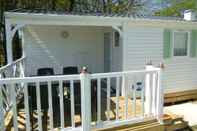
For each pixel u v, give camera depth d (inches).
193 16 330.6
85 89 139.9
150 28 291.6
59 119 174.6
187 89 332.8
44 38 305.3
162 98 172.4
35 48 302.8
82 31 324.8
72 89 140.2
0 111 128.3
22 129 151.8
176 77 320.8
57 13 259.3
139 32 285.3
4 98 159.9
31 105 173.5
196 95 341.1
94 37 333.4
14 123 130.2
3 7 527.8
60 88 136.6
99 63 340.2
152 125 170.6
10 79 125.2
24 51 298.7
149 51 295.1
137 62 288.7
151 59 297.7
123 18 268.7
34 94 182.4
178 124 196.4
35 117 175.3
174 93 322.7
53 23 247.3
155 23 292.5
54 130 149.9
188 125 208.2
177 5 857.5
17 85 207.2
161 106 173.3
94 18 257.4
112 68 318.3
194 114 273.1
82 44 327.3
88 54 332.2
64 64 319.0
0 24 526.0
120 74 154.9
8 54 231.6
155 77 168.9
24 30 296.5
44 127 158.6
